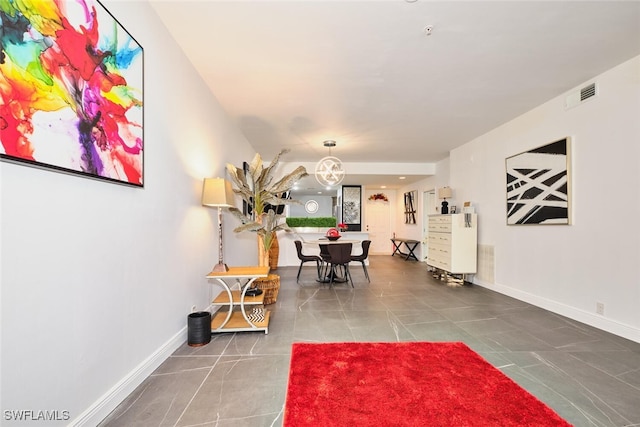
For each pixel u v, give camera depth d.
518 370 2.06
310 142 5.39
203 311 2.84
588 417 1.57
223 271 2.81
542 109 3.64
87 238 1.42
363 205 9.33
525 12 2.04
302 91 3.29
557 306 3.38
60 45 1.24
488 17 2.10
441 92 3.32
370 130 4.68
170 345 2.25
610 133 2.81
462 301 3.91
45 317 1.20
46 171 1.20
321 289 4.63
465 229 4.91
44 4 1.17
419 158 6.82
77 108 1.33
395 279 5.46
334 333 2.75
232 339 2.59
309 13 2.05
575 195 3.17
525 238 3.90
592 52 2.54
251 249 5.19
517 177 4.04
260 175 3.81
